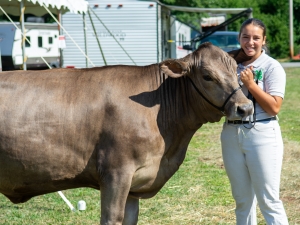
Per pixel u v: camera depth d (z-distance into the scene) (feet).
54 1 38.19
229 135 16.92
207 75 15.07
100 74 15.93
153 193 16.52
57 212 23.02
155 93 15.84
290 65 121.90
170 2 124.77
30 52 74.18
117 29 82.79
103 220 15.40
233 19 83.61
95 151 15.38
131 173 15.29
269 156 16.46
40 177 15.55
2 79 15.67
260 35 16.25
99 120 15.29
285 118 47.70
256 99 15.96
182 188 26.23
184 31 105.91
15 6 48.06
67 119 15.26
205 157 33.17
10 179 15.61
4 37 69.87
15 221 21.88
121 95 15.51
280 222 16.72
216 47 15.42
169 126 15.96
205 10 84.69
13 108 15.29
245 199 17.28
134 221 16.88
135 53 82.94
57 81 15.74
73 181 15.88
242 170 17.01
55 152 15.28
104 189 15.34
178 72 15.30
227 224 21.26
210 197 24.82
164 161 16.14
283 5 163.32
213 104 15.24
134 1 81.66
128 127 15.19
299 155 32.96
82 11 45.03
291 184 26.55
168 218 22.00
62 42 47.67
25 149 15.19
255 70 16.43
